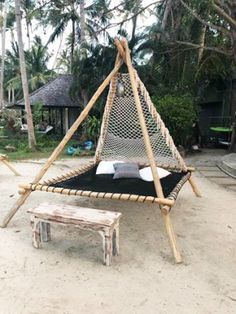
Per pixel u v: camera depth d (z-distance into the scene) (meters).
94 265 2.74
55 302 2.21
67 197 4.94
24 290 2.36
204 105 14.02
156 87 10.99
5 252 2.97
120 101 5.04
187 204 4.62
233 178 6.55
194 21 10.05
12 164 8.09
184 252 3.02
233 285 2.46
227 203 4.70
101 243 3.19
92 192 3.40
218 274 2.62
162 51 10.98
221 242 3.27
